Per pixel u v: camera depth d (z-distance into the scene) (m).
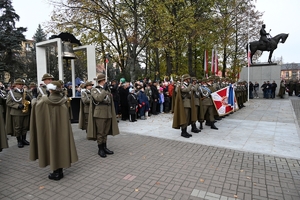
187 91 6.32
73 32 15.91
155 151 5.30
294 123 8.57
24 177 3.92
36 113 3.65
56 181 3.75
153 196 3.22
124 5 15.45
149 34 15.91
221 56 25.42
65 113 3.82
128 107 9.59
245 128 7.73
